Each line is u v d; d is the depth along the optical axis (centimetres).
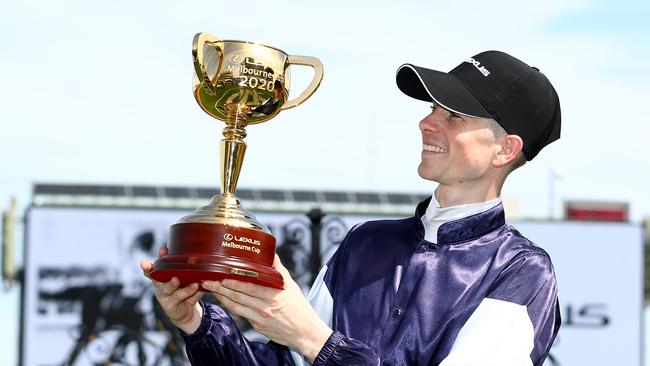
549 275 500
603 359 2355
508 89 505
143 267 473
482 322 482
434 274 500
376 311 501
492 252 503
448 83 500
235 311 464
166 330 2214
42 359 2206
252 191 2342
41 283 2220
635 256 2361
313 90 512
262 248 471
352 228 538
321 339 462
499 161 507
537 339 482
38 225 2231
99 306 2231
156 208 2262
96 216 2233
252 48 503
